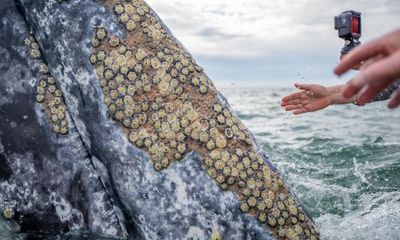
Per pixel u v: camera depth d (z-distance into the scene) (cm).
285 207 198
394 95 113
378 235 276
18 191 217
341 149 629
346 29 325
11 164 217
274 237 194
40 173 214
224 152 194
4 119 217
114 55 202
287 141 729
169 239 193
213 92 205
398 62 89
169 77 201
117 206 207
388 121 1120
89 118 204
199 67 212
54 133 213
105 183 209
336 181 444
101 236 213
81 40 204
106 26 204
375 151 609
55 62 212
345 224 298
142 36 206
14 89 217
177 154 193
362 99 109
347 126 991
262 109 1638
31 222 218
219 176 191
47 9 211
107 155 202
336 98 321
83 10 206
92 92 203
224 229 191
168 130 195
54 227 217
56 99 214
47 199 215
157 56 204
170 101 199
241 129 203
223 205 190
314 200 376
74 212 214
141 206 196
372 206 354
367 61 108
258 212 192
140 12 210
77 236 215
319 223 295
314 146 667
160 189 193
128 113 198
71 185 213
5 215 218
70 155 213
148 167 194
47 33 212
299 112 328
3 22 222
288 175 469
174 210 192
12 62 219
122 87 199
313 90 320
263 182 196
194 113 197
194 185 191
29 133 214
